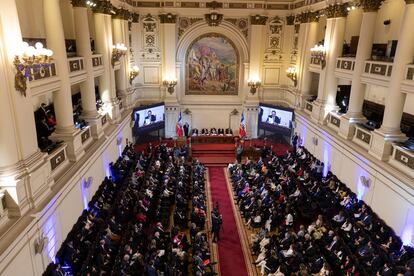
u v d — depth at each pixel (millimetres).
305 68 18156
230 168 17250
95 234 10102
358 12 16141
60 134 10273
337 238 9898
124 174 14578
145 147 19609
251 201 13305
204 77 21422
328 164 14891
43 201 7996
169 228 12383
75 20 11805
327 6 15086
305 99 18516
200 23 20062
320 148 15812
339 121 14312
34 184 7707
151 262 8938
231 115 21891
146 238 10688
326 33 15203
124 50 16156
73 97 14781
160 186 14039
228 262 10719
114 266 8773
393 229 10211
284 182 14102
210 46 20859
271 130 20469
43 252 7906
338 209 12227
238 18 20141
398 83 10477
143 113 19219
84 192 10914
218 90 21719
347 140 13336
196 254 9891
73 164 10312
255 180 14852
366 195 11742
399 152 10312
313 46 17594
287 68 20906
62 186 8844
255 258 10930
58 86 9812
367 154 11688
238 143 19781
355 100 13141
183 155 18281
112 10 15586
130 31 19297
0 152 6953
